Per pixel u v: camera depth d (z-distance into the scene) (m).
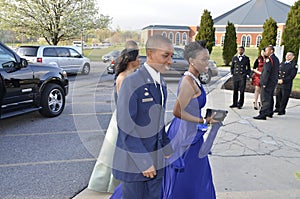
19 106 4.38
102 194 2.48
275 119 5.27
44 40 16.95
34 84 4.61
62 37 16.31
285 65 5.45
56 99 5.08
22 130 4.28
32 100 4.62
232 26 14.33
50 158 3.26
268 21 14.07
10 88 4.14
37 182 2.70
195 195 1.94
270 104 5.26
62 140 3.84
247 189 2.63
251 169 3.07
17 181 2.70
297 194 2.56
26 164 3.08
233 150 3.61
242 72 5.82
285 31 12.35
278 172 3.01
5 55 4.15
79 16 15.90
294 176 2.92
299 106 6.50
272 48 5.05
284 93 5.50
